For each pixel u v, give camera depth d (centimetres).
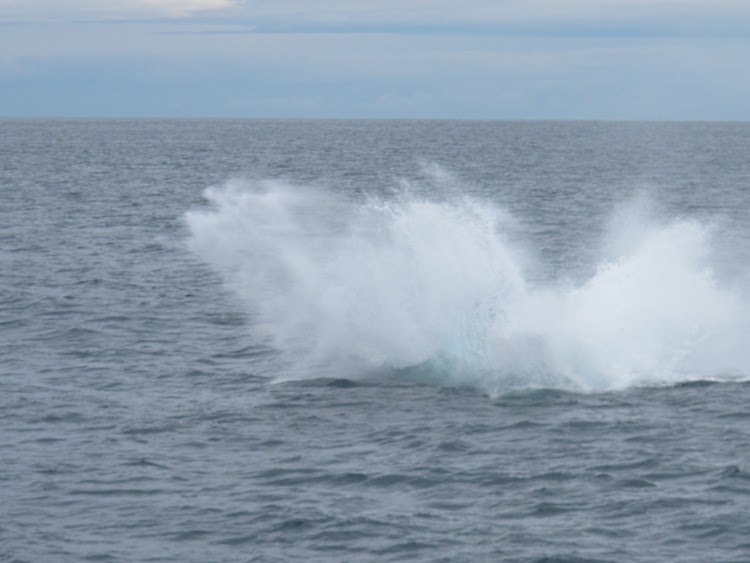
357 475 3962
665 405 4816
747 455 4153
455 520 3541
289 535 3425
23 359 5853
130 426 4594
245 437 4434
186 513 3609
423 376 5294
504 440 4356
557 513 3594
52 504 3688
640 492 3775
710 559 3234
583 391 5038
